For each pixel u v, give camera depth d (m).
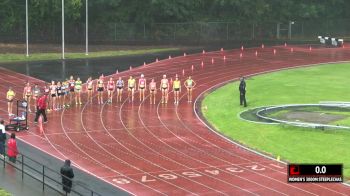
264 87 62.31
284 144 39.75
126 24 104.62
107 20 108.06
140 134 42.47
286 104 53.38
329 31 115.75
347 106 51.03
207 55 86.06
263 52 89.81
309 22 114.69
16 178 29.91
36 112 46.59
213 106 53.56
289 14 118.06
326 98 56.22
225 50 91.94
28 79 64.81
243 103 54.16
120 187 30.33
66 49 91.38
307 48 94.88
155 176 32.41
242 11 114.56
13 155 32.53
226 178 32.28
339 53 89.44
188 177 32.34
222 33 108.00
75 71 70.62
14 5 100.00
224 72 72.06
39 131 42.66
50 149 37.66
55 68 72.44
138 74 69.69
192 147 39.09
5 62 75.75
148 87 62.56
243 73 71.50
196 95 58.88
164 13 107.38
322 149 38.19
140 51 90.00
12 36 98.69
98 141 40.09
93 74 69.00
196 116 49.28
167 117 48.59
